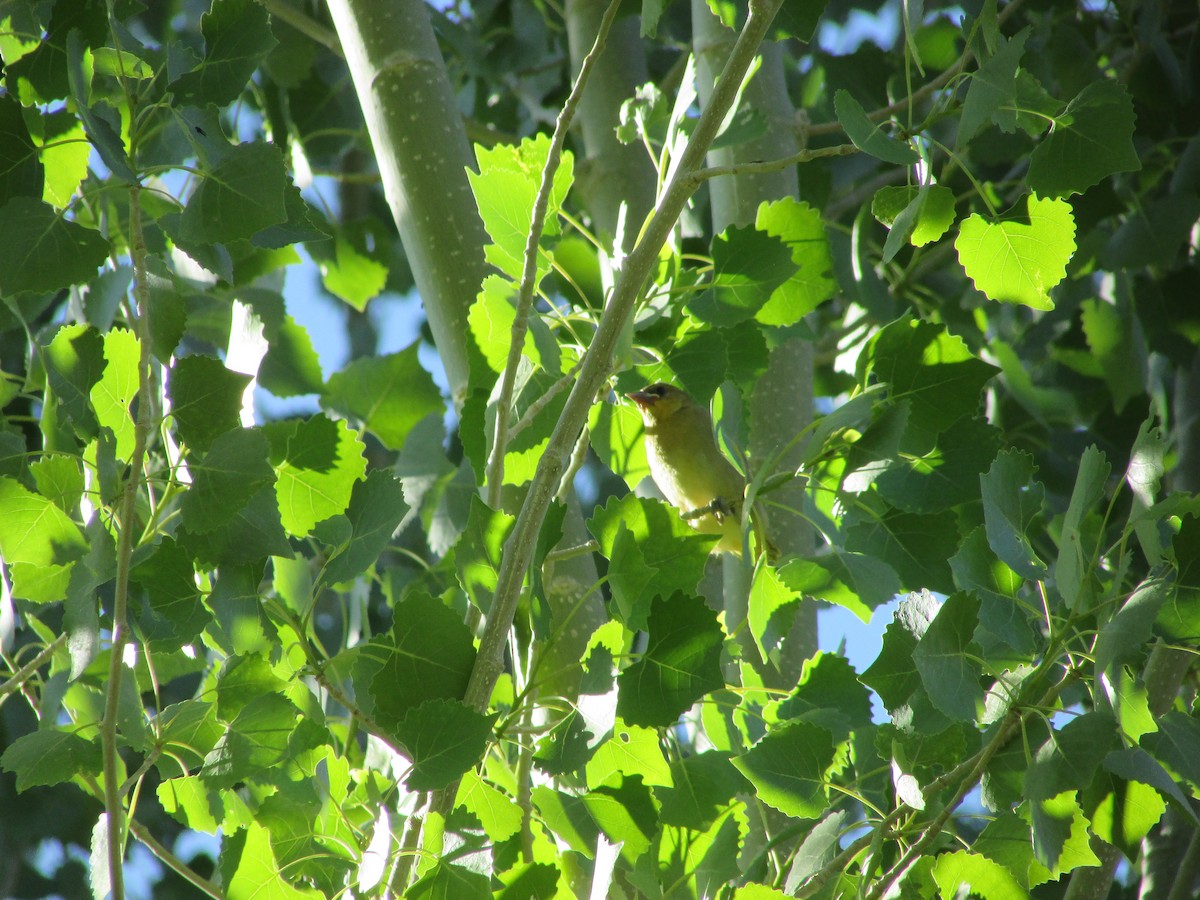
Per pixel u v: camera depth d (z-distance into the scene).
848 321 10.39
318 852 5.46
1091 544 5.68
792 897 5.27
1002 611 5.23
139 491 5.51
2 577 6.18
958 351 5.64
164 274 5.25
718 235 6.27
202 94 4.92
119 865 4.64
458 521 8.05
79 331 5.20
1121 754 4.80
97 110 4.91
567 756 4.80
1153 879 7.62
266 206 4.79
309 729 5.46
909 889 5.31
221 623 5.23
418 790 4.71
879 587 5.49
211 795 5.89
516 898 4.88
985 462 5.56
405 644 5.07
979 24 4.93
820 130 8.71
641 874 5.75
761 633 5.82
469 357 6.13
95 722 5.20
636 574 5.14
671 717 4.82
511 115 12.28
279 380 8.09
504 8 11.63
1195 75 10.22
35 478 5.36
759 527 6.12
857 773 6.23
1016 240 5.23
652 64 11.50
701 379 6.12
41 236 4.82
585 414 5.21
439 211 6.86
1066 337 10.65
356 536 5.44
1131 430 10.33
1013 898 5.25
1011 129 5.07
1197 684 7.93
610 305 5.25
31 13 5.92
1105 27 11.23
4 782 11.05
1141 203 9.70
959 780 5.34
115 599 4.84
